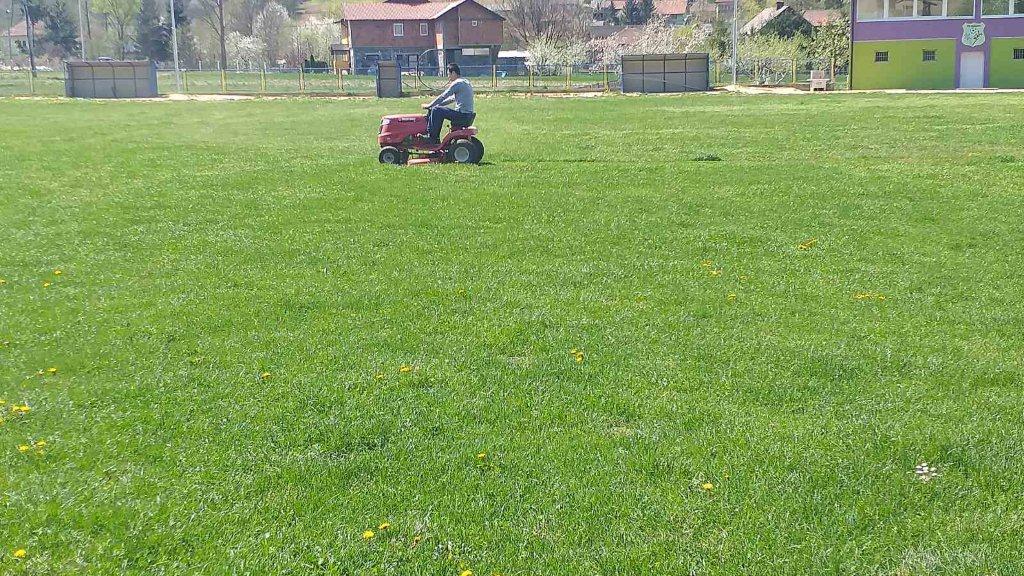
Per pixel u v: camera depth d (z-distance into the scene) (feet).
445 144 59.36
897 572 14.37
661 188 48.47
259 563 14.92
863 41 158.10
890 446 18.33
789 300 28.76
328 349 24.38
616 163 59.26
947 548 14.88
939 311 27.58
